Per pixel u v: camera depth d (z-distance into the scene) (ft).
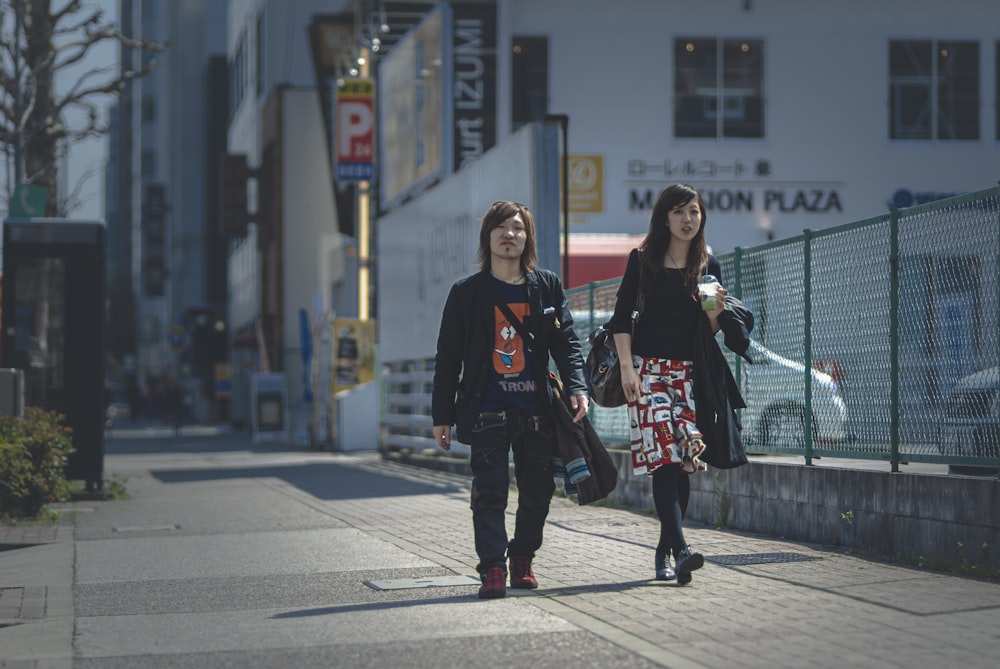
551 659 18.60
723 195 111.14
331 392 105.81
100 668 19.45
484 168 63.57
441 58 87.30
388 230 85.87
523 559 25.40
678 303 24.50
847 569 27.02
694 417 24.54
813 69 111.86
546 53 110.63
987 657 18.03
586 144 110.42
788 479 33.86
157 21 338.54
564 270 56.54
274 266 169.99
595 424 50.39
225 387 215.31
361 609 23.80
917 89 112.57
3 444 45.93
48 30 74.08
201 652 20.34
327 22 136.87
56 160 76.33
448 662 18.69
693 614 21.68
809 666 17.66
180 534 40.65
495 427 24.43
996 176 112.68
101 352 56.29
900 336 29.78
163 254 300.40
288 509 48.91
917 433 29.01
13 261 55.88
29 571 32.40
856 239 31.81
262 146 183.62
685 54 111.34
